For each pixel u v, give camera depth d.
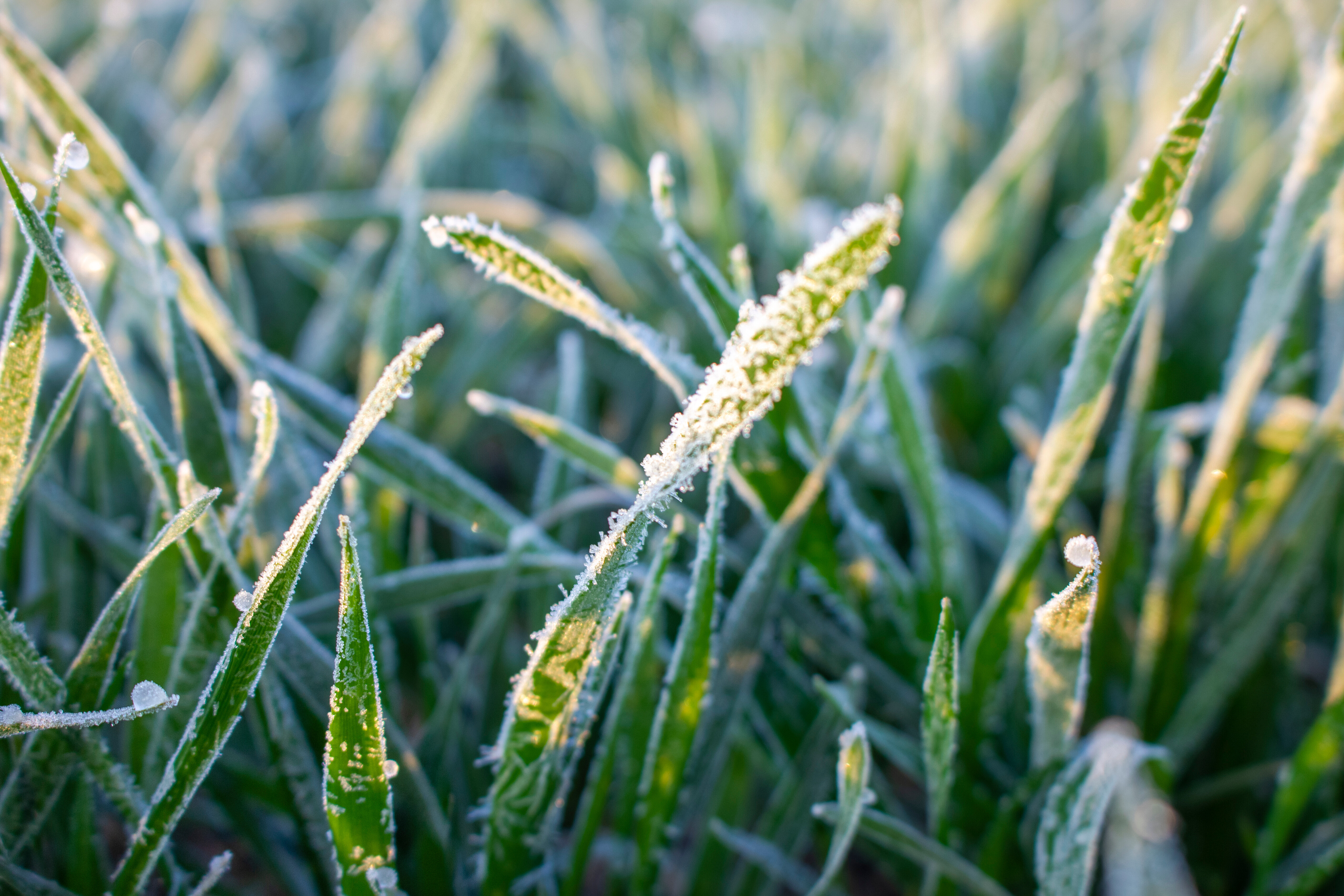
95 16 0.46
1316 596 0.26
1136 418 0.24
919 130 0.37
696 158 0.36
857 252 0.18
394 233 0.35
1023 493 0.24
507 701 0.20
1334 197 0.22
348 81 0.42
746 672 0.21
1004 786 0.23
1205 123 0.19
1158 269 0.20
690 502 0.24
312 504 0.18
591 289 0.37
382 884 0.19
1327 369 0.26
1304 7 0.27
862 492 0.28
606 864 0.27
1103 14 0.48
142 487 0.26
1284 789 0.22
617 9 0.58
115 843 0.25
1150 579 0.26
